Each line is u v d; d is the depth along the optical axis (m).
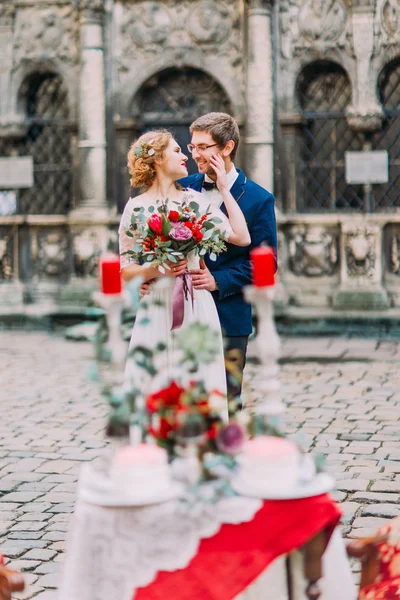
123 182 14.20
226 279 5.41
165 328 5.12
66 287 14.20
